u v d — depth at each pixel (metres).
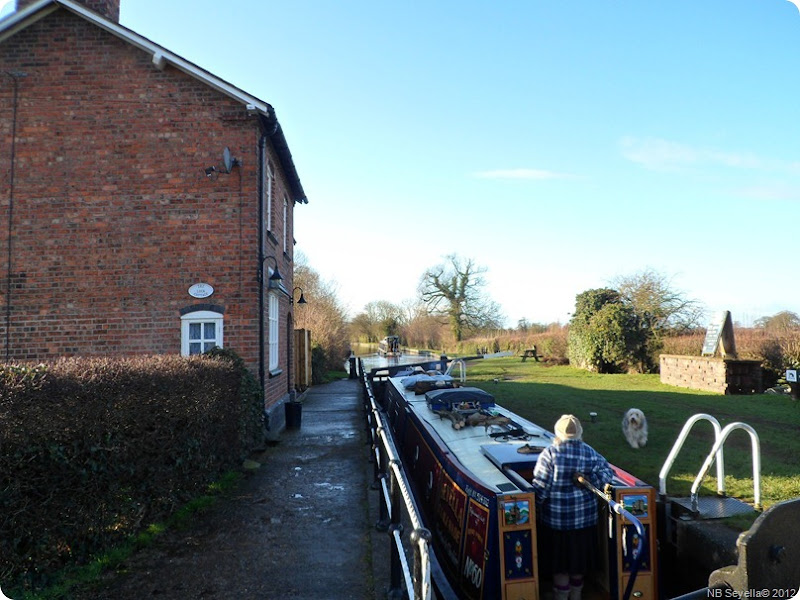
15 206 10.76
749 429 5.39
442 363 18.47
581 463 4.78
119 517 5.57
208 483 7.55
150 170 10.91
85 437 4.94
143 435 5.80
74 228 10.79
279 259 13.58
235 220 10.92
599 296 24.06
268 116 11.06
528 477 5.65
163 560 5.45
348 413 15.03
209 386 7.21
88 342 10.69
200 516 6.68
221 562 5.43
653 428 9.88
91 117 10.91
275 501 7.27
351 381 24.88
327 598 4.75
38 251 10.73
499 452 5.88
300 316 28.38
